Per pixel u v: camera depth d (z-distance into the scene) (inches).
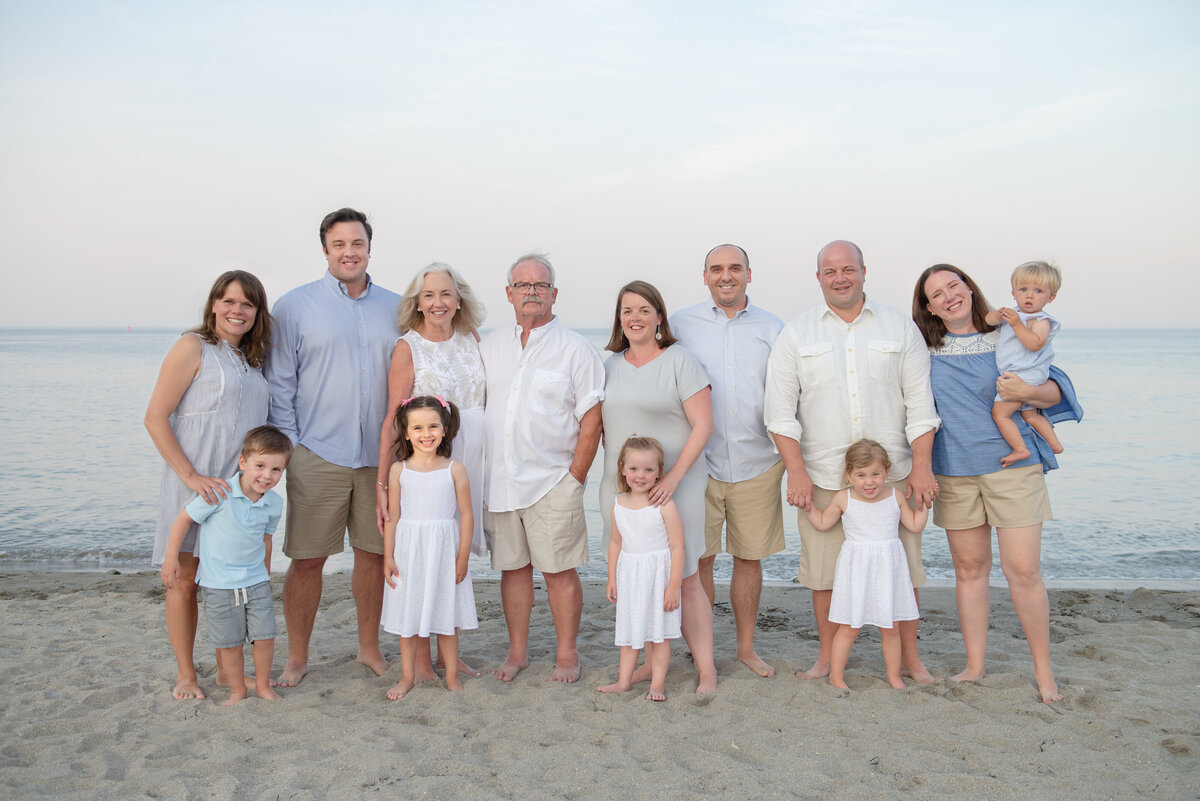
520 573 172.7
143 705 149.4
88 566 320.5
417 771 122.0
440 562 155.5
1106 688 157.5
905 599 154.6
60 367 1456.7
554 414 163.9
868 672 169.5
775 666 175.8
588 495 449.4
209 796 113.2
